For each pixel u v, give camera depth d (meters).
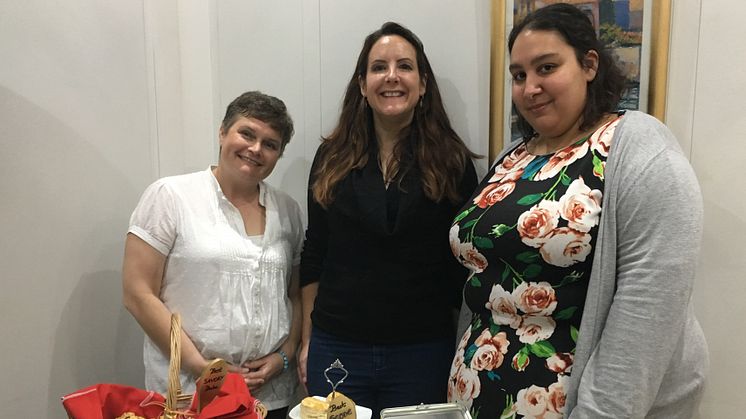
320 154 1.69
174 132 1.98
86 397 1.06
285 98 1.89
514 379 1.16
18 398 1.47
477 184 1.62
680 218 0.98
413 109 1.59
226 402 1.04
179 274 1.49
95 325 1.71
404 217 1.48
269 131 1.52
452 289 1.60
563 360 1.11
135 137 1.83
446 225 1.54
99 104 1.69
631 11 1.49
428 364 1.52
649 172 1.01
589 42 1.17
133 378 1.87
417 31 1.73
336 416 1.04
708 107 1.46
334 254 1.59
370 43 1.59
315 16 1.82
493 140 1.67
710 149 1.47
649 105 1.50
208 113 1.97
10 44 1.42
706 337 1.51
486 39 1.67
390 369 1.51
